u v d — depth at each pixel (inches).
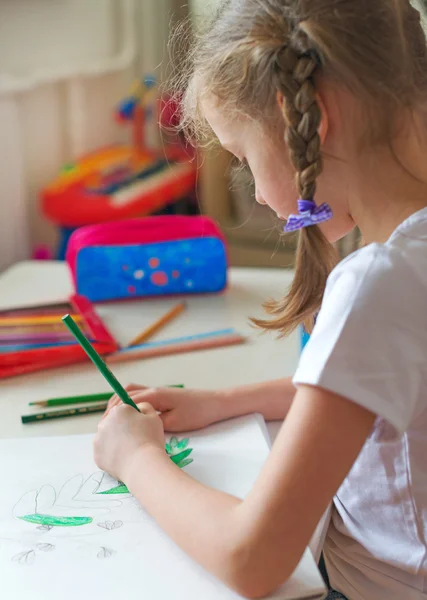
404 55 22.3
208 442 29.1
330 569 26.7
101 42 84.4
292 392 31.7
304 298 26.8
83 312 41.8
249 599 20.8
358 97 22.1
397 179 23.3
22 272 52.1
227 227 95.2
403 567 24.2
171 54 32.8
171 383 34.9
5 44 75.6
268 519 20.2
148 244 46.0
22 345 37.2
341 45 21.7
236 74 23.8
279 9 22.9
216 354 38.2
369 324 20.5
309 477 20.0
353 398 19.9
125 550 22.9
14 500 25.6
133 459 25.5
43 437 29.9
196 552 21.6
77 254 44.8
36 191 81.6
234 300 46.1
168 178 77.4
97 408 32.2
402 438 23.5
